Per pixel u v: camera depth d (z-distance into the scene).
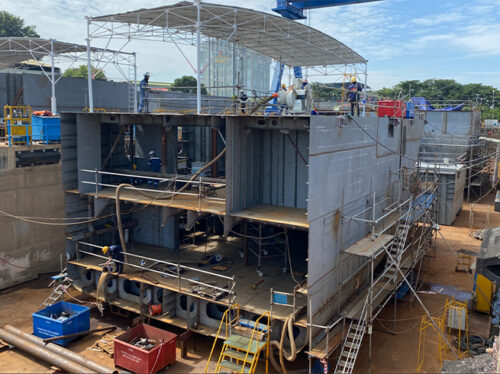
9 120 21.23
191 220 16.30
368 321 14.62
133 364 13.87
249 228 19.09
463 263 23.50
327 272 14.30
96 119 19.09
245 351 13.12
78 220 18.91
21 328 16.88
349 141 15.23
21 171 21.02
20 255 21.31
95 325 17.23
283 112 16.12
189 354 15.24
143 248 20.42
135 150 22.98
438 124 42.09
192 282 16.12
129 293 17.94
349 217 15.75
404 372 14.06
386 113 20.61
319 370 13.82
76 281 19.05
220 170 23.41
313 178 12.84
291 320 13.14
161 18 20.75
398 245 17.44
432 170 33.16
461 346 15.53
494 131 65.94
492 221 34.94
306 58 30.77
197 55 18.22
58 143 22.80
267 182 17.05
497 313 17.16
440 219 33.91
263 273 17.47
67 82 33.47
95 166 19.25
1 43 29.83
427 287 21.20
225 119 15.92
